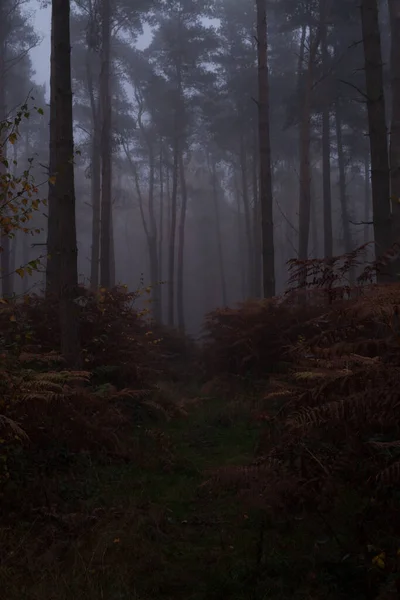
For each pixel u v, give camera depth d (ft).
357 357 13.80
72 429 19.31
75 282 26.08
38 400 16.99
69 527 14.57
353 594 10.99
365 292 13.82
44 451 18.35
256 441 21.98
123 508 16.02
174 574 12.49
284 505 13.21
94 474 18.45
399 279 28.07
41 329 28.30
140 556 13.25
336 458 12.92
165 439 22.81
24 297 21.09
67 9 26.37
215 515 15.58
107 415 21.50
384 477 10.74
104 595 11.53
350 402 12.03
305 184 63.87
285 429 15.12
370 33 30.99
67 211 25.91
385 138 30.50
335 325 15.28
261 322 35.70
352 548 12.29
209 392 35.09
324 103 76.38
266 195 48.08
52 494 16.08
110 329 29.86
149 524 14.90
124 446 20.89
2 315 27.81
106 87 74.28
